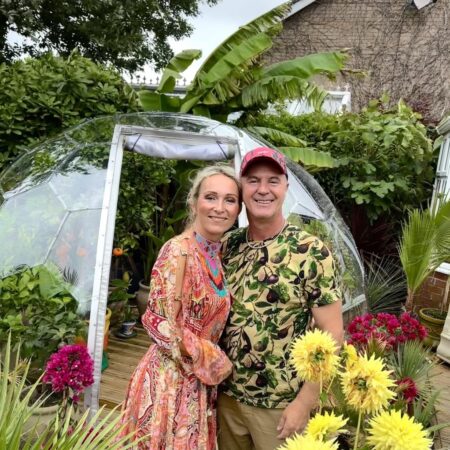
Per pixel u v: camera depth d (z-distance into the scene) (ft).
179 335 5.40
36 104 14.65
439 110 29.01
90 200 9.83
